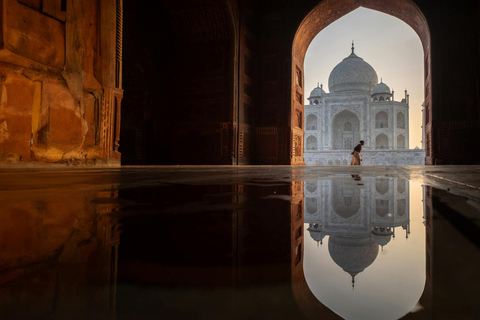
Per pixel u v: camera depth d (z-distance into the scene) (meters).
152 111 12.94
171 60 13.16
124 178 2.00
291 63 13.40
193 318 0.21
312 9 13.22
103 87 5.23
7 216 0.64
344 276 0.30
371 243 0.42
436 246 0.39
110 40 5.38
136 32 12.58
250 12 13.48
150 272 0.32
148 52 13.04
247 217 0.64
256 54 13.84
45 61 4.29
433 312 0.21
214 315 0.22
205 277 0.30
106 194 1.08
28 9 4.07
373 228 0.52
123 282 0.28
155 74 13.05
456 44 11.65
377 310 0.22
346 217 0.64
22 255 0.38
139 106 13.20
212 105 12.41
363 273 0.30
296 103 14.32
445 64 11.67
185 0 11.90
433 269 0.30
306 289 0.27
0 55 3.74
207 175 2.48
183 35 12.98
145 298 0.25
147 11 12.59
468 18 11.60
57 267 0.33
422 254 0.36
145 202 0.87
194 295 0.25
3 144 3.79
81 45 4.84
